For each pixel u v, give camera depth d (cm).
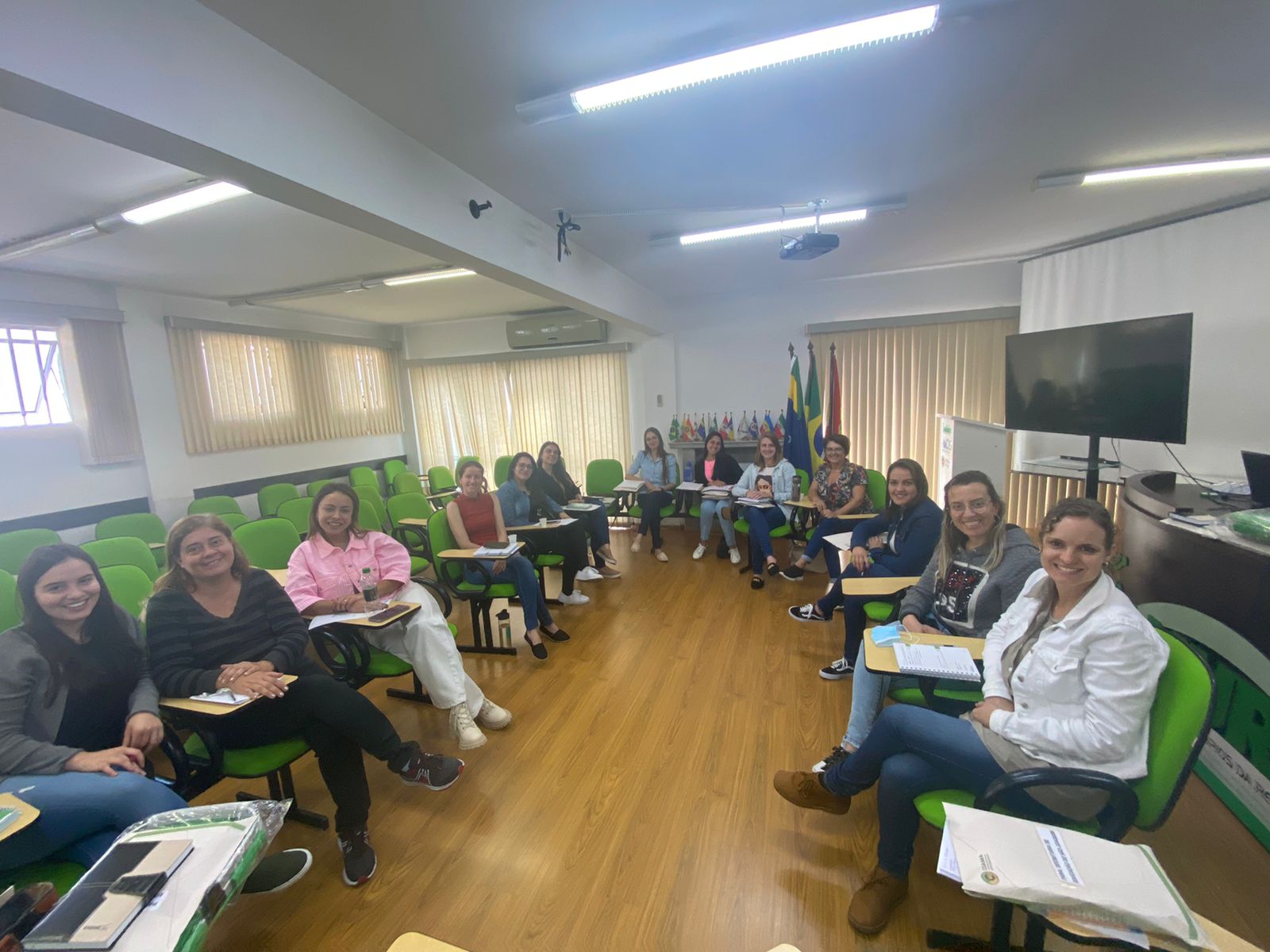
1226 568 185
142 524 404
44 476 402
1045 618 147
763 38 161
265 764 166
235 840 104
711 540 575
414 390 738
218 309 512
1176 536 211
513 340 655
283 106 164
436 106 195
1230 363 329
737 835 184
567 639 344
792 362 566
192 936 87
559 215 310
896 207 312
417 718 264
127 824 132
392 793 211
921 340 509
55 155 217
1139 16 158
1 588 214
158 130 133
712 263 447
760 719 250
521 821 194
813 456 527
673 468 546
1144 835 176
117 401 437
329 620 218
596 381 655
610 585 447
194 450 489
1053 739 127
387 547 267
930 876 167
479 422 714
